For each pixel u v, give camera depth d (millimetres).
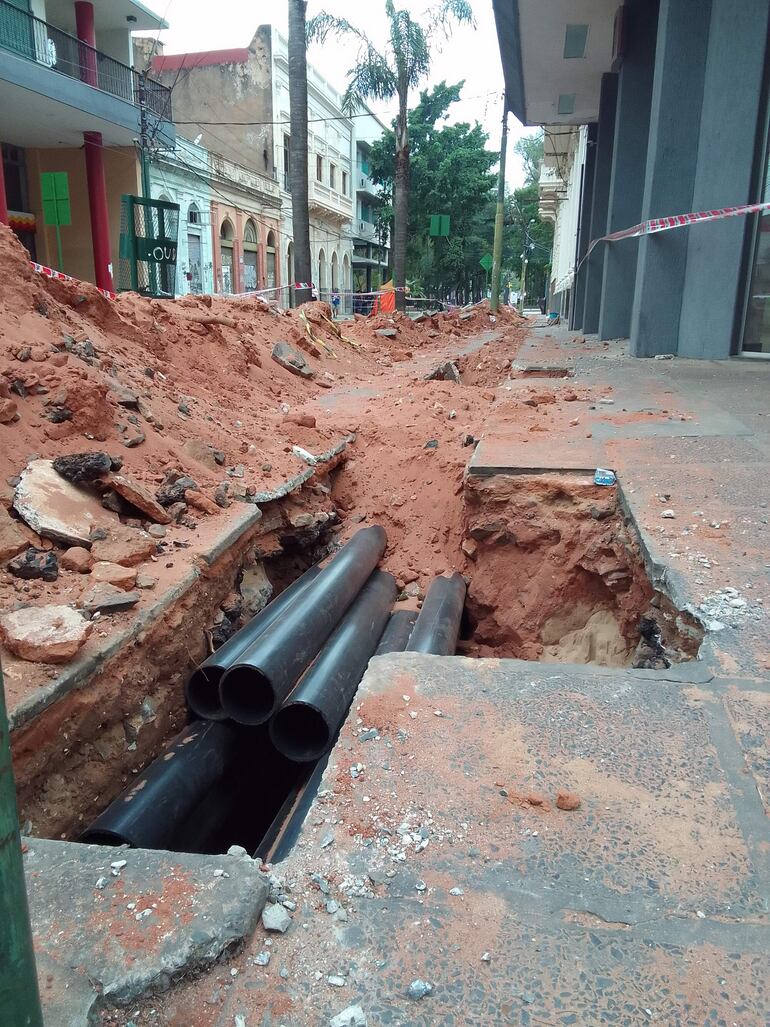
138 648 3525
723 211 9359
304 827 2018
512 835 1958
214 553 4371
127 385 5891
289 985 1583
